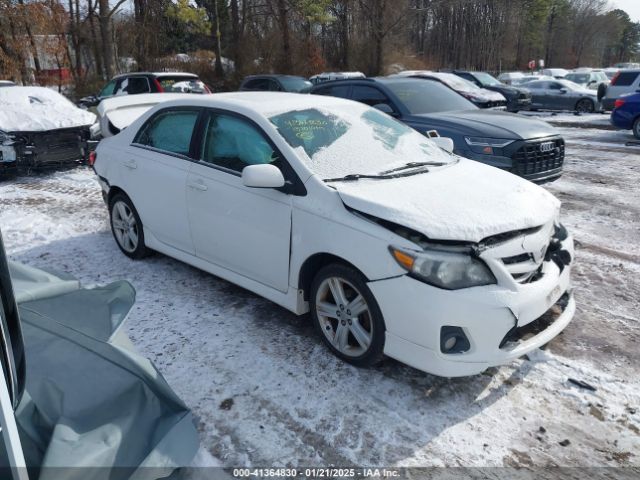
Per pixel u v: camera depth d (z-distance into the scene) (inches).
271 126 144.4
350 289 128.1
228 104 157.3
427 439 108.0
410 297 110.8
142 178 180.2
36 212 265.7
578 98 761.0
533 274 122.3
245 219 145.3
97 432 89.6
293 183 134.0
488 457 103.6
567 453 104.7
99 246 215.2
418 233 111.7
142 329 148.9
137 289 174.2
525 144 248.8
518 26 2568.9
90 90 867.4
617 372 129.7
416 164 150.1
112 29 938.7
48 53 826.2
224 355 136.0
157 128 180.5
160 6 1051.9
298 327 149.3
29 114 342.0
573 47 3280.0
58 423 89.0
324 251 125.1
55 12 809.5
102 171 200.1
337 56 1366.9
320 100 169.0
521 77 1217.4
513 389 123.2
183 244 172.4
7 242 221.3
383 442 107.2
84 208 272.8
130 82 523.2
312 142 144.0
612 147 465.4
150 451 91.1
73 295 123.0
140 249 193.8
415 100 298.2
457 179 140.4
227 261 156.6
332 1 1251.2
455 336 110.7
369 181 134.0
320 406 117.4
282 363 132.5
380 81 312.2
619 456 104.0
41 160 337.7
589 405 117.8
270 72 1167.0
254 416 114.5
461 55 2440.9
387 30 1315.2
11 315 63.1
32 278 126.6
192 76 533.6
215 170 154.9
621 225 245.0
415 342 112.7
